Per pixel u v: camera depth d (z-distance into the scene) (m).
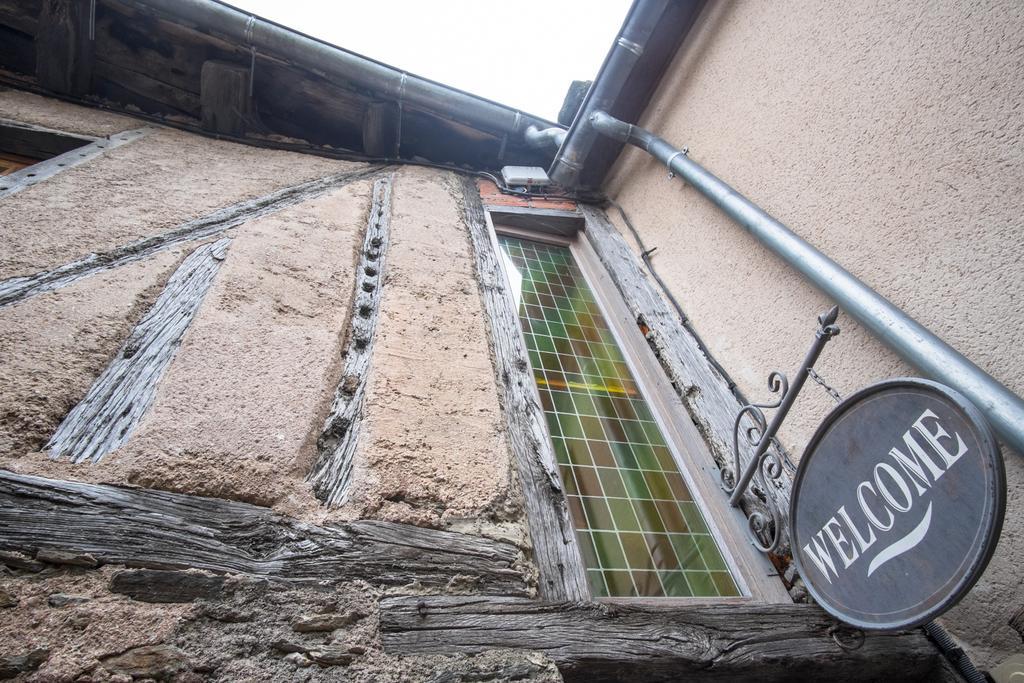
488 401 2.27
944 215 2.08
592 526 2.13
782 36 3.15
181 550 1.38
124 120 3.74
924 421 1.55
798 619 1.84
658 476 2.49
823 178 2.63
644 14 3.73
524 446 2.21
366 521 1.62
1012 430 1.65
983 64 2.07
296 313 2.27
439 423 2.04
